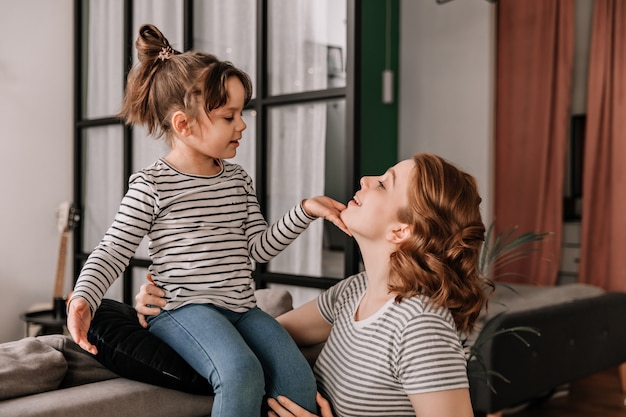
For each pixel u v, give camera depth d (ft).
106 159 12.70
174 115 4.33
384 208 4.06
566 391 11.43
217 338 3.92
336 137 9.18
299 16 9.64
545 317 9.44
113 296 12.26
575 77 15.93
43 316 11.69
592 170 15.16
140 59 4.62
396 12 18.40
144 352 3.91
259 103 10.02
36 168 13.10
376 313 3.97
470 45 16.88
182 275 4.30
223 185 4.60
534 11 15.94
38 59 13.07
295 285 9.58
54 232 13.42
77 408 3.48
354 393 3.93
